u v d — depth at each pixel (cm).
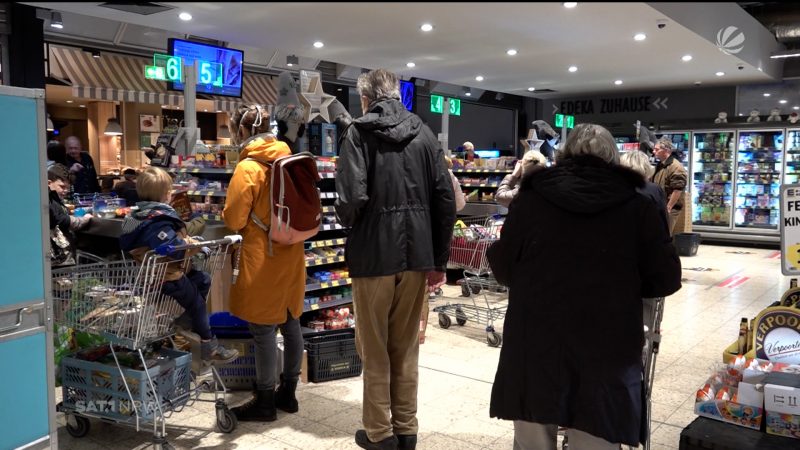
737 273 891
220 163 477
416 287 294
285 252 338
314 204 339
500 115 1717
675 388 414
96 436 334
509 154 1662
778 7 1138
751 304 680
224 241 318
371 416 291
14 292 257
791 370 281
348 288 511
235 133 353
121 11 657
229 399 386
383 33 686
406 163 283
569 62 989
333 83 1244
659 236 212
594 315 211
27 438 266
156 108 1323
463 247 546
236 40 822
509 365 226
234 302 340
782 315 296
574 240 214
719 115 1207
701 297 717
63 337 364
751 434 279
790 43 1225
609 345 210
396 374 304
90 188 783
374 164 280
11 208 254
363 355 293
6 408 257
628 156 369
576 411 213
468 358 476
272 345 350
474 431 343
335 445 323
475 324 581
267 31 714
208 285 336
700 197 1262
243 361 401
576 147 224
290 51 903
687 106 1364
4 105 249
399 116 285
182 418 358
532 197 225
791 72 1230
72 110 1383
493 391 233
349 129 282
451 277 795
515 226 228
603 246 212
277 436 334
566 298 214
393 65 1032
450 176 302
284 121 443
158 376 309
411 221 283
